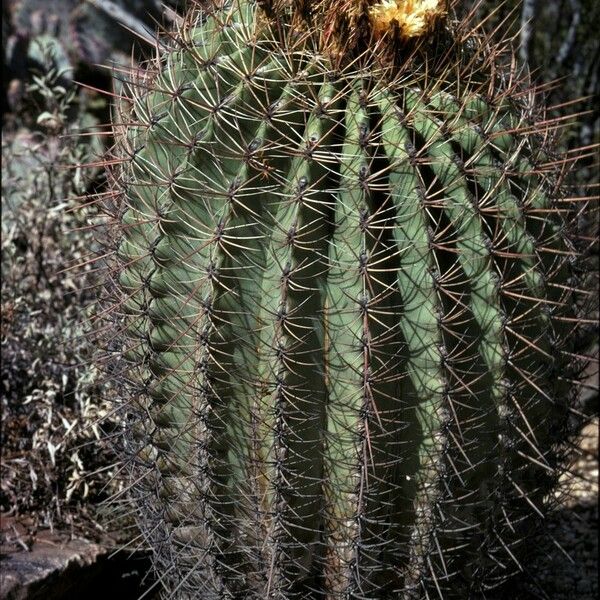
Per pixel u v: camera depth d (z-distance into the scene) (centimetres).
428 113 116
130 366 124
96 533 150
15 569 139
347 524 119
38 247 172
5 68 315
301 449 117
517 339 120
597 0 245
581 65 243
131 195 121
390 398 116
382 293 115
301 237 114
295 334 115
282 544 120
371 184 114
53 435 156
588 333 141
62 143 182
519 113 125
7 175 191
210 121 116
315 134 114
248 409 118
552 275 122
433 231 115
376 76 118
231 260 116
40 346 161
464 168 116
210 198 117
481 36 132
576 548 171
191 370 119
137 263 121
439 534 121
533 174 123
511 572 134
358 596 122
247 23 121
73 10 328
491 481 122
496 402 119
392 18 117
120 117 127
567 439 135
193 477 121
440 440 117
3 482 154
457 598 127
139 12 329
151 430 123
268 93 117
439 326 115
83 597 147
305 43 119
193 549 124
